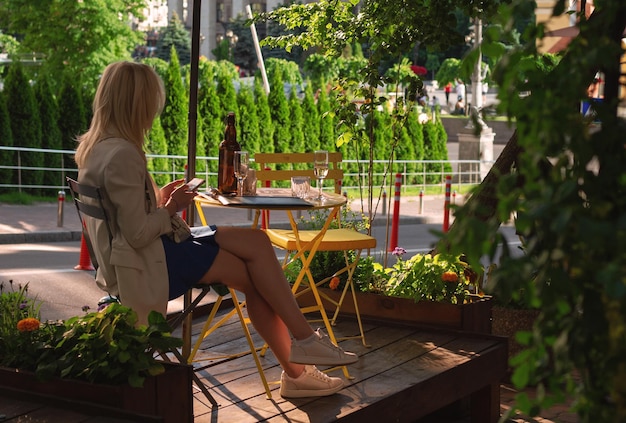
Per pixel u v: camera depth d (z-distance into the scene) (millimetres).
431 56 67625
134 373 4094
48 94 20828
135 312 4461
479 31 25422
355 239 6176
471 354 5926
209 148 22828
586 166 2717
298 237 5910
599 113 2768
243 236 4820
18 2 26703
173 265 4676
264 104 23375
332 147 24219
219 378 5441
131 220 4488
